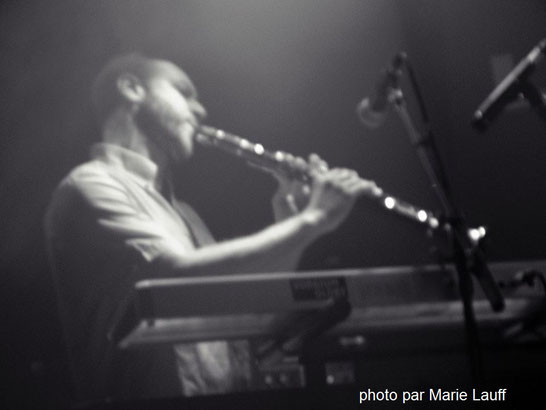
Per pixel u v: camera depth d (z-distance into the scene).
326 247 4.77
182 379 2.58
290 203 3.20
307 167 2.91
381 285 2.30
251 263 2.45
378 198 2.53
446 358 2.64
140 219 2.74
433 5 5.13
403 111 2.91
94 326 2.70
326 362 2.42
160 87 3.16
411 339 2.44
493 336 2.57
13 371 4.67
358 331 2.38
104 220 2.70
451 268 2.43
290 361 2.78
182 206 3.29
